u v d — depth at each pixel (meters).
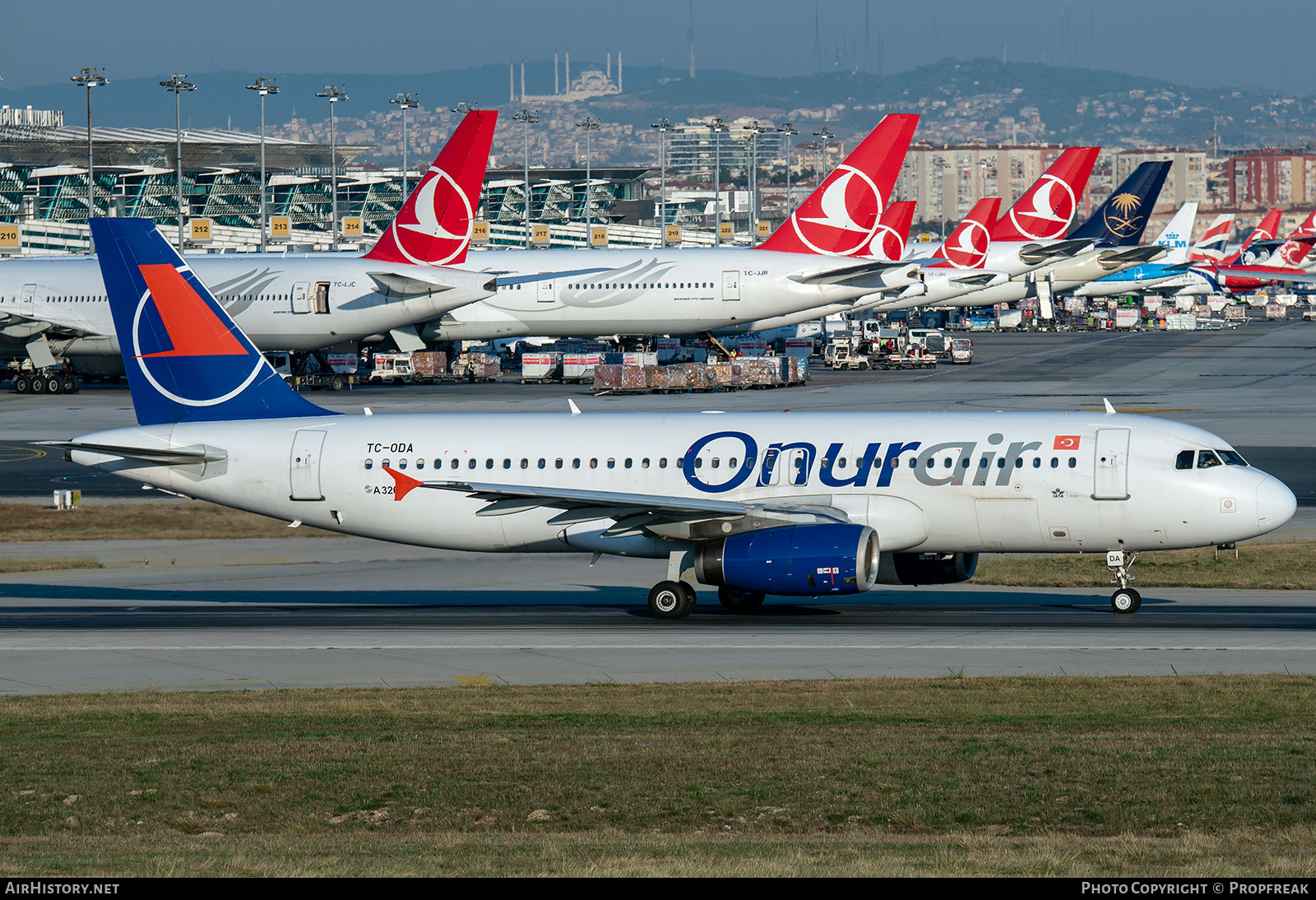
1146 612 156.75
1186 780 82.12
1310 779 81.62
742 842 70.62
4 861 67.19
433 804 80.69
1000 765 86.75
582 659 133.25
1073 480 151.38
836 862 64.12
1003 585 181.88
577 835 73.62
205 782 86.50
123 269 175.50
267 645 143.50
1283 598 166.25
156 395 178.00
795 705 109.25
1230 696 108.69
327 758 92.56
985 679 117.81
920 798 79.62
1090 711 104.62
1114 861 64.06
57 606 173.38
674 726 102.06
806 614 159.88
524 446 167.12
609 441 165.38
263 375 177.38
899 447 157.00
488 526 167.00
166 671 130.75
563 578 193.12
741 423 164.62
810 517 153.75
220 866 64.81
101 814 79.88
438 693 117.94
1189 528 150.00
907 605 166.50
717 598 174.62
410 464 168.75
